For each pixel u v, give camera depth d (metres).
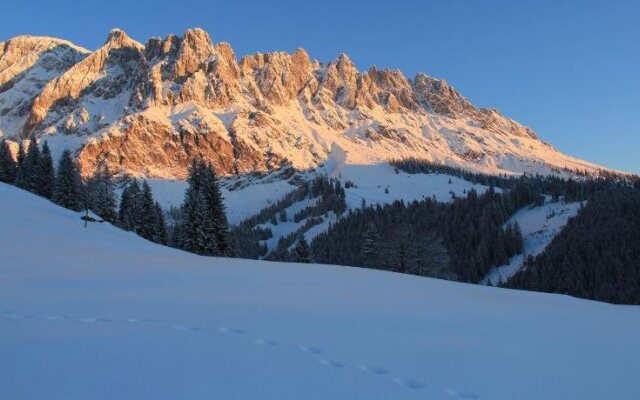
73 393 6.77
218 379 7.57
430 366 8.80
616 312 16.88
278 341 9.87
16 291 15.16
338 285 19.64
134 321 11.16
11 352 8.46
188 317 11.75
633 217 118.19
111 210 84.50
